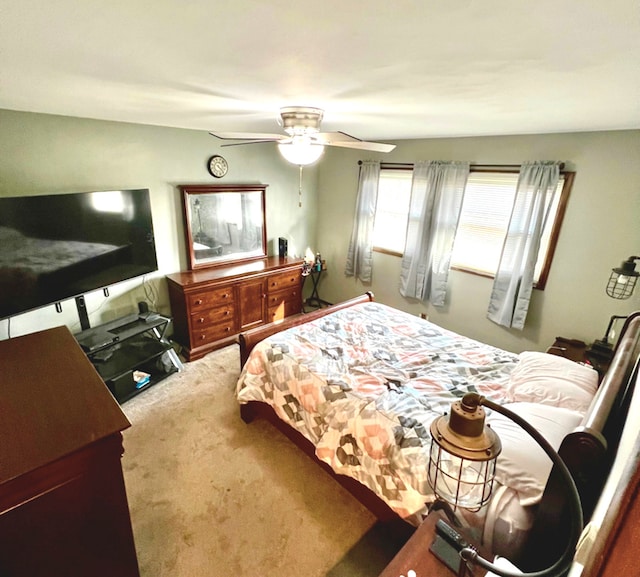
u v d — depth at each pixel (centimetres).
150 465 225
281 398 228
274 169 425
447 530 105
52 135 259
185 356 357
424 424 172
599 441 97
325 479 218
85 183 284
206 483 213
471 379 215
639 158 243
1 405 113
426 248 373
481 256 345
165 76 128
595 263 273
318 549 178
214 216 378
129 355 300
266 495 206
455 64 106
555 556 111
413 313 415
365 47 93
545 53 93
